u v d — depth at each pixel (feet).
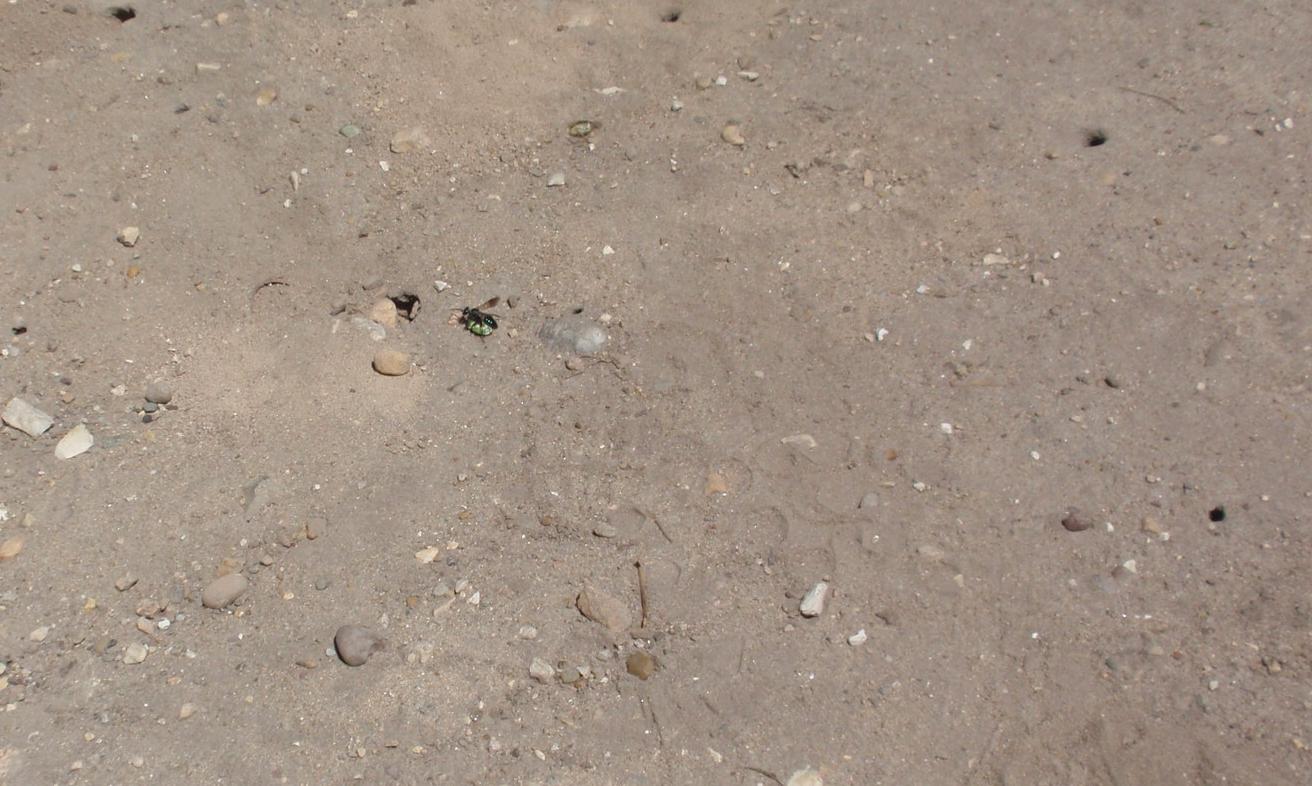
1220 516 1.80
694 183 2.19
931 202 2.14
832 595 1.78
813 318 2.03
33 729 1.70
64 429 1.93
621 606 1.78
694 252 2.11
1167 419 1.88
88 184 2.13
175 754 1.69
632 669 1.74
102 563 1.82
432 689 1.73
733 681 1.73
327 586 1.81
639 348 2.01
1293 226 2.04
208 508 1.87
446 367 2.02
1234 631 1.72
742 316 2.03
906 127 2.23
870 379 1.96
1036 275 2.04
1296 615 1.72
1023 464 1.86
